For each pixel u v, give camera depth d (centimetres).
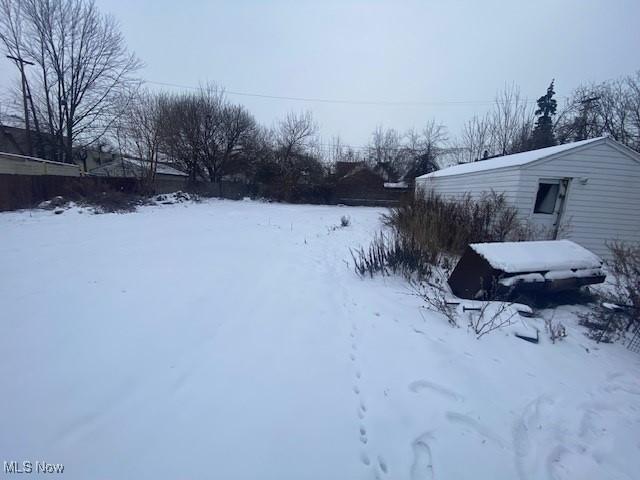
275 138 2767
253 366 279
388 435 211
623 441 220
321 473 178
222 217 1373
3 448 180
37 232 834
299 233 1050
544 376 290
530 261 441
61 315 357
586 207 841
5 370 254
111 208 1335
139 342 308
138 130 2042
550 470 191
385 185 2864
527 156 974
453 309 420
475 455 197
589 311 454
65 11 1923
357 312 418
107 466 172
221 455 184
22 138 2205
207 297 436
